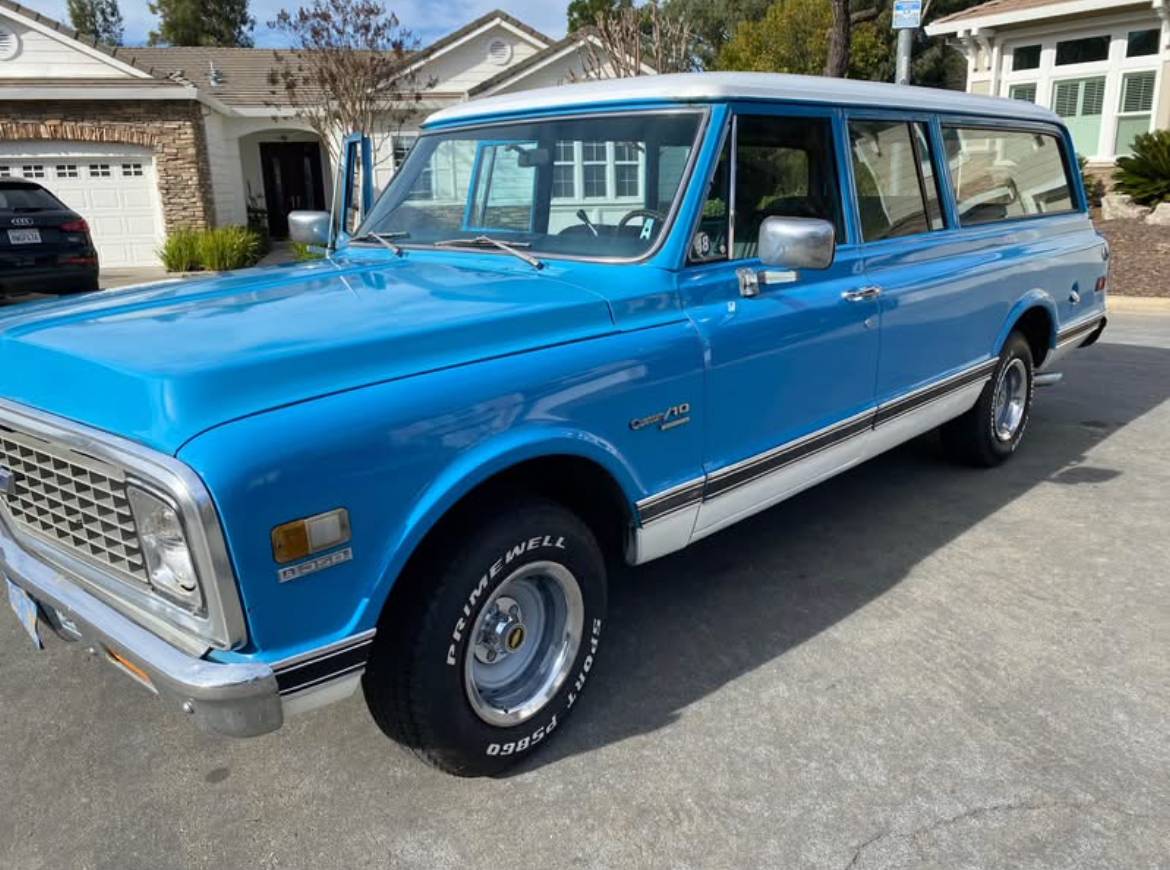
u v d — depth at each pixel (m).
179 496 2.02
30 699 3.35
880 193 4.11
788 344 3.51
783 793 2.73
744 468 3.45
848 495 5.16
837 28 12.32
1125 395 7.06
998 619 3.72
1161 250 13.05
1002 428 5.50
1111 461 5.61
